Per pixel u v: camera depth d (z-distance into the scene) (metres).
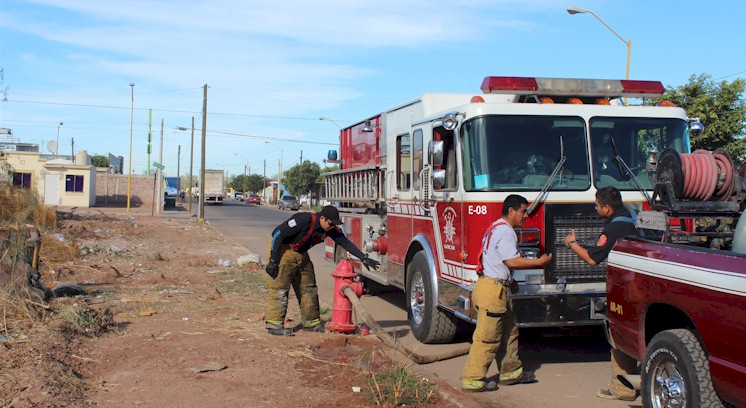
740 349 3.81
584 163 6.86
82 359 6.14
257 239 25.41
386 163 9.70
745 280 3.80
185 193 95.62
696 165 4.95
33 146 60.88
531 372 6.60
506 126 6.81
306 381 5.76
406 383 5.60
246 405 5.10
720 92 18.92
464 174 6.88
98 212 40.94
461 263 6.88
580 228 6.64
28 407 4.74
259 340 7.18
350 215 11.54
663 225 4.91
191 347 6.73
